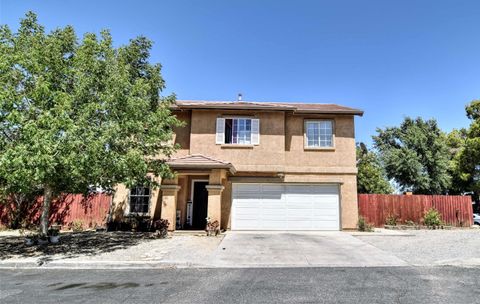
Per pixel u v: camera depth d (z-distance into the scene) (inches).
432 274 345.7
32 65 432.5
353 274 346.9
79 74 449.7
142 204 719.7
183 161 652.1
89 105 425.4
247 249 483.8
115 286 303.3
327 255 443.8
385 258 424.8
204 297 267.9
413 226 789.9
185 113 762.2
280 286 300.4
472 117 1200.8
